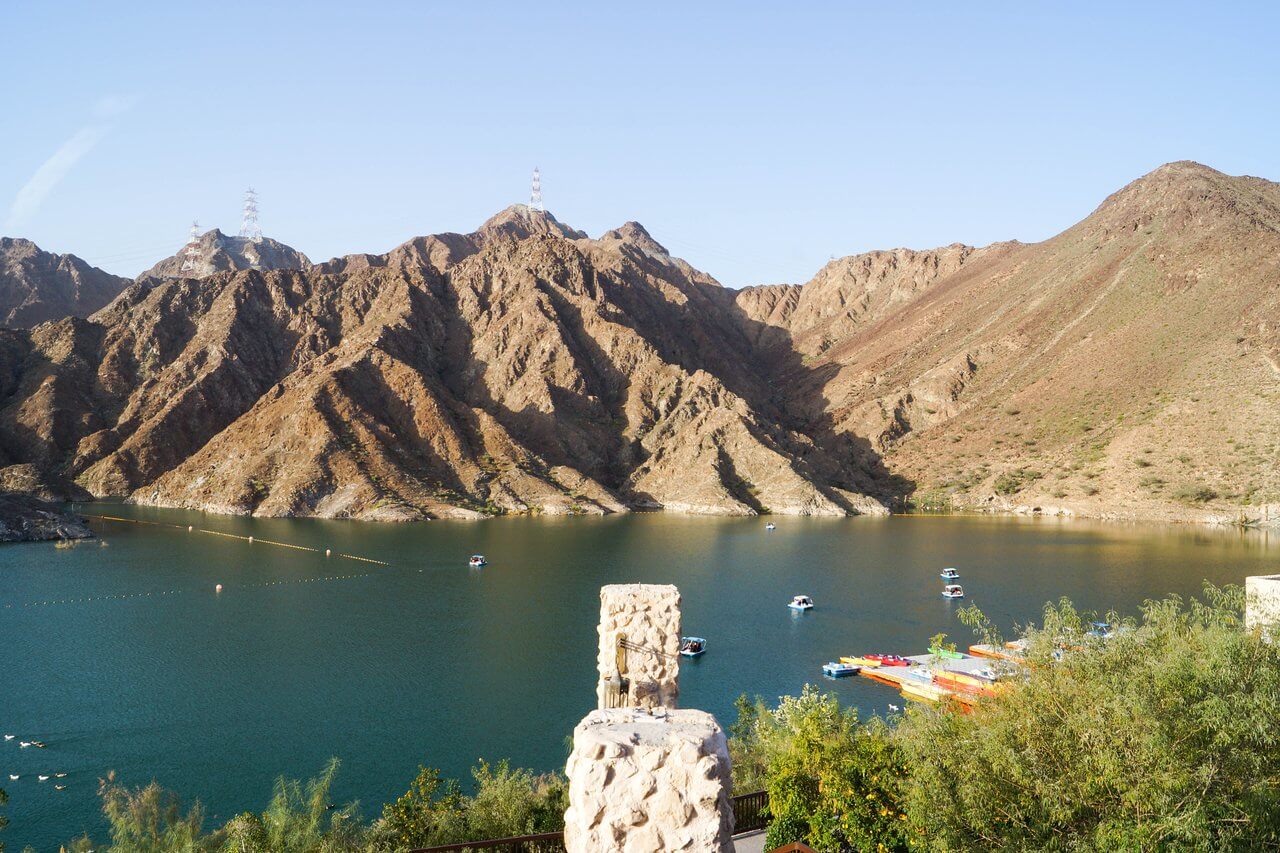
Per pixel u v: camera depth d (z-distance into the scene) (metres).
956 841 21.53
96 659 78.25
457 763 55.91
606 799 9.55
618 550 143.00
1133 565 124.88
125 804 43.41
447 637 86.56
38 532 147.50
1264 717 19.72
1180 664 20.38
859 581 117.06
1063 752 20.89
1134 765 19.45
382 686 71.31
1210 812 19.08
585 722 10.30
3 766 55.06
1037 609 98.50
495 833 30.42
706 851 9.47
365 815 47.84
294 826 32.44
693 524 183.12
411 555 135.38
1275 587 30.64
